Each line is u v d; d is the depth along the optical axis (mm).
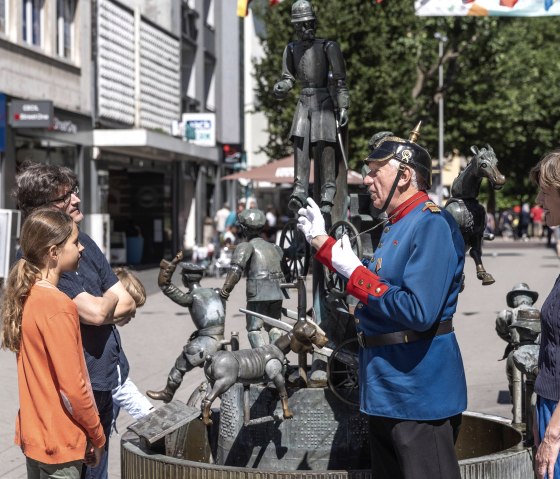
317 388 5762
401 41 31516
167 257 35812
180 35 37875
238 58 47156
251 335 6391
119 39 30766
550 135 53969
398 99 31781
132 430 5695
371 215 6594
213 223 31719
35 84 24625
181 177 37625
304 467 5730
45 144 25000
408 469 4281
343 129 6742
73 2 27609
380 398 4320
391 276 4316
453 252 4285
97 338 5012
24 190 4953
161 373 11852
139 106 32562
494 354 12781
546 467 4051
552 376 4168
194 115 37344
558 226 4172
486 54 35812
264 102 33000
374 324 4348
